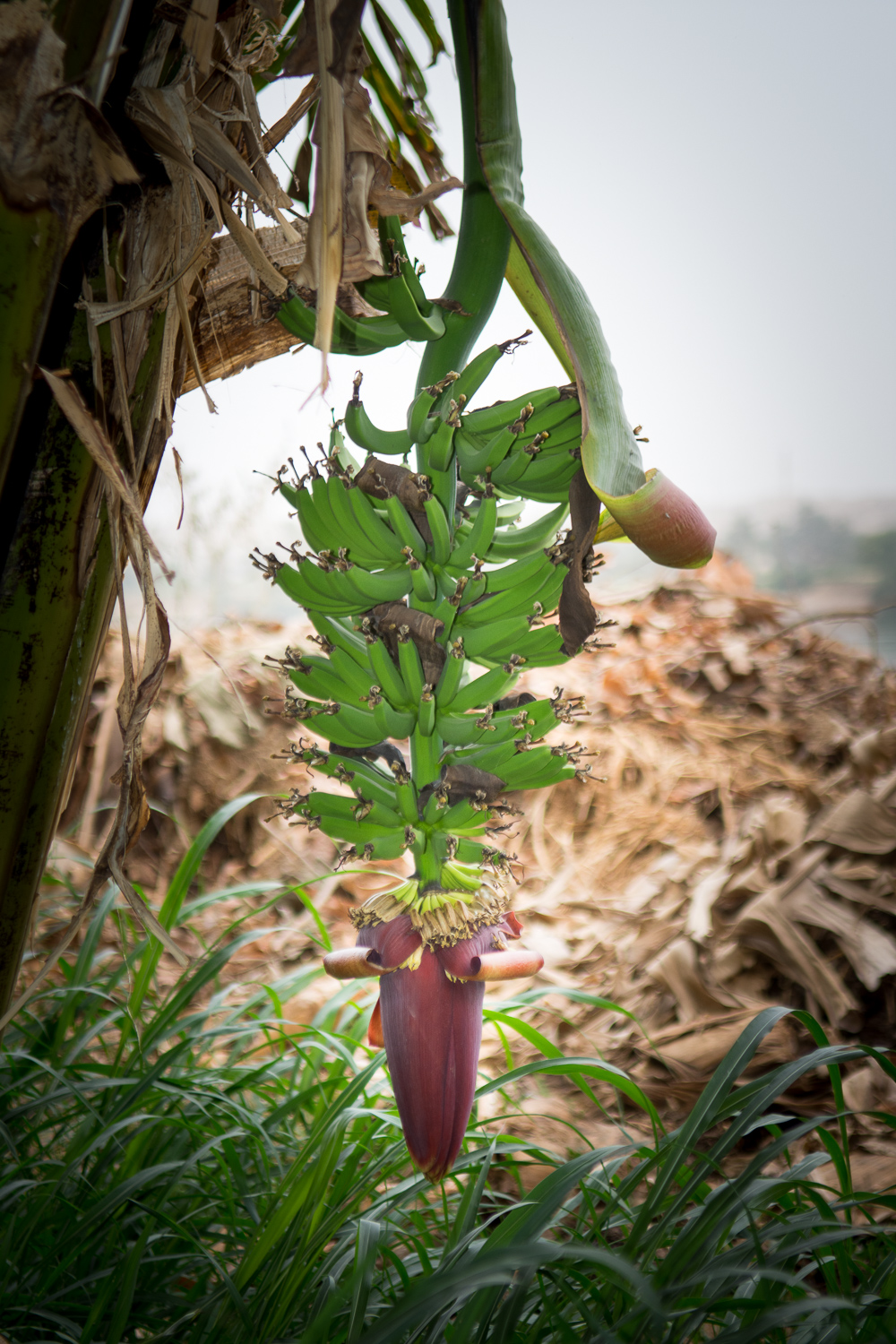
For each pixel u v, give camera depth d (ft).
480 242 3.45
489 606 3.43
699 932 7.47
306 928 10.12
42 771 3.88
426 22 4.94
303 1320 3.99
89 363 3.68
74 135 3.17
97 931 6.07
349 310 4.00
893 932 7.09
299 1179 4.19
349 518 3.43
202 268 4.11
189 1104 5.18
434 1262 4.32
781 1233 3.79
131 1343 3.99
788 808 8.38
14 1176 4.51
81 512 3.67
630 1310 3.67
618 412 3.12
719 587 15.03
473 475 3.46
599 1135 6.03
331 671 3.58
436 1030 3.35
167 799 11.71
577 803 11.55
